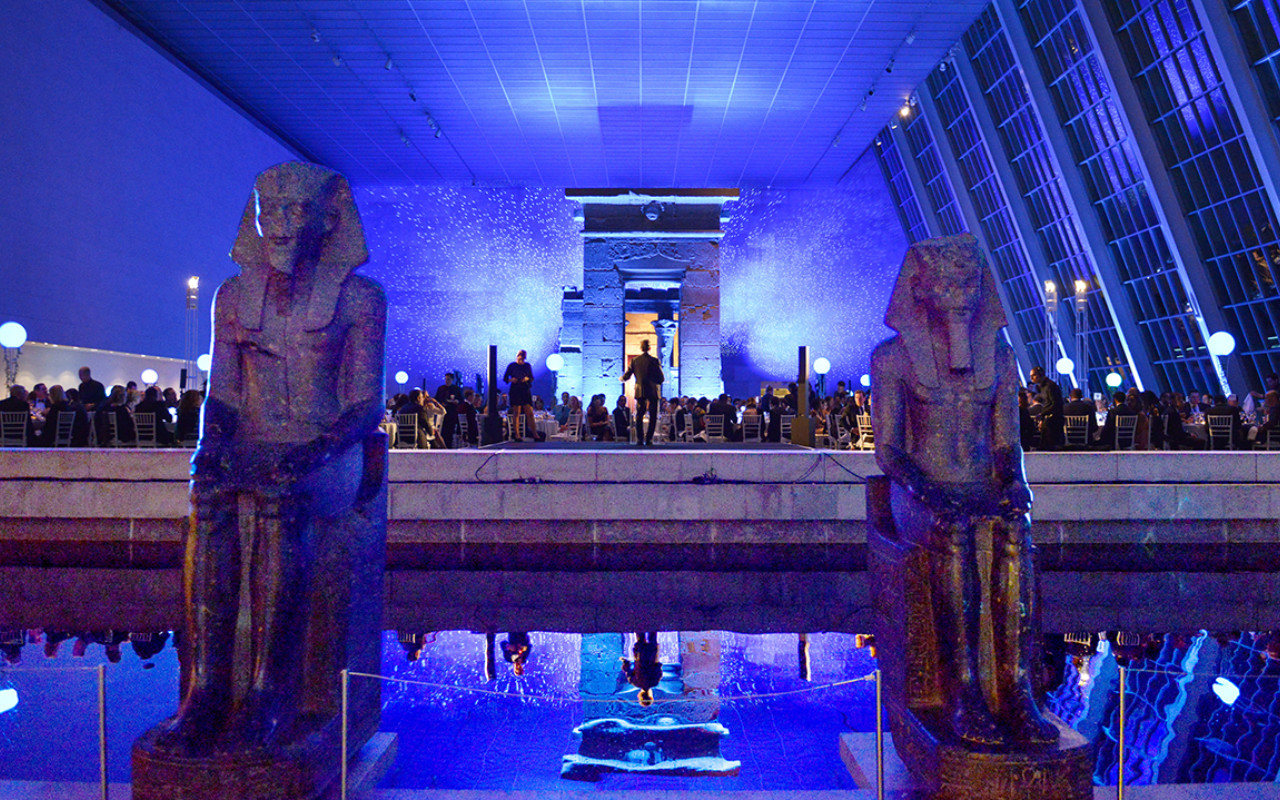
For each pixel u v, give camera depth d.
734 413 18.75
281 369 3.32
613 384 21.47
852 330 39.47
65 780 3.43
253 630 3.04
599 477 9.36
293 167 3.31
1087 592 7.77
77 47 21.80
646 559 9.27
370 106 29.72
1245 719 4.19
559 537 9.27
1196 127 22.75
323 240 3.43
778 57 25.72
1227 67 20.31
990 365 3.47
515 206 39.97
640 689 4.79
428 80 27.25
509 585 8.19
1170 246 24.44
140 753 2.89
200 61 26.50
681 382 21.61
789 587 8.08
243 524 3.07
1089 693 4.70
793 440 15.68
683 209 21.59
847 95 29.00
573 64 25.91
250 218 3.41
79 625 6.38
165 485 9.24
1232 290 23.84
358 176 37.97
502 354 39.88
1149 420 14.70
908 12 23.14
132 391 16.52
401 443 15.01
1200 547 9.17
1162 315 26.94
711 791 3.20
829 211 39.69
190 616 3.05
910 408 3.55
